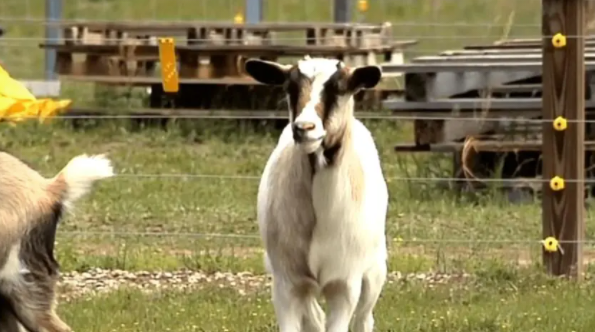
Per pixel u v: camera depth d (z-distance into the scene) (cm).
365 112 2158
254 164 1917
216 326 1084
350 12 2522
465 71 1788
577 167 1279
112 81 2233
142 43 2238
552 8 1270
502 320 1089
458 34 3212
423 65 1805
